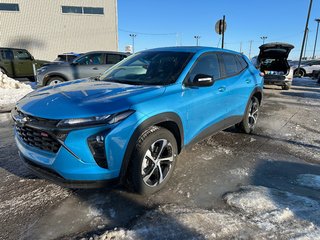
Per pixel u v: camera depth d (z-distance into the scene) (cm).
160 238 239
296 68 2352
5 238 239
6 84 1083
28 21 2670
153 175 308
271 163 400
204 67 387
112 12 2891
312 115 736
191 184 333
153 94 301
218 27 1046
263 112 757
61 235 243
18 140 298
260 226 256
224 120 430
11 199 296
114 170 264
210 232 247
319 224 261
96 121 249
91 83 352
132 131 267
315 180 350
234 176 356
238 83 455
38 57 2764
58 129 246
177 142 338
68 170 253
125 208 283
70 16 2775
